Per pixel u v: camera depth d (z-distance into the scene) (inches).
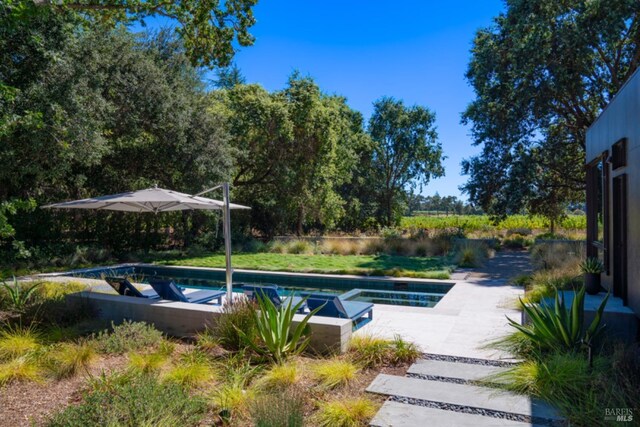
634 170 211.5
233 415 145.0
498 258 621.3
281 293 433.7
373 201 1430.9
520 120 653.9
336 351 206.8
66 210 657.6
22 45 366.0
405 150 1401.3
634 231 211.0
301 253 722.2
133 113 608.1
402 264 564.1
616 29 519.8
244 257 663.8
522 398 154.3
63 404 153.4
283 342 197.5
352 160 1126.4
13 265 534.6
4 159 404.5
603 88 626.5
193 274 562.6
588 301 244.4
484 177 722.8
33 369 180.1
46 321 262.1
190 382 169.9
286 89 829.2
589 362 166.6
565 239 740.7
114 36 566.3
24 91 378.6
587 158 354.3
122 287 300.5
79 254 605.0
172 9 390.3
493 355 197.6
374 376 181.9
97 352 209.8
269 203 892.6
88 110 459.2
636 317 209.9
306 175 855.1
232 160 717.3
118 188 689.6
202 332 245.6
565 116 668.1
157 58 674.8
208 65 423.8
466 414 145.2
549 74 583.5
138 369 175.5
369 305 274.4
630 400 135.5
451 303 320.8
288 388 163.5
